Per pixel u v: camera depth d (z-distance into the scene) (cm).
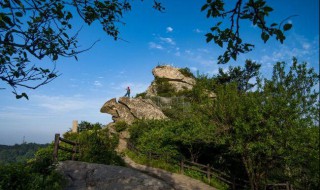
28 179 907
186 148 2136
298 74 1430
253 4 336
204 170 1859
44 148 1471
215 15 364
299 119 1280
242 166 1872
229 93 1466
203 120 1520
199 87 1623
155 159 2059
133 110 3562
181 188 1389
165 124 2575
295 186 1421
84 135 1508
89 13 462
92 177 1127
